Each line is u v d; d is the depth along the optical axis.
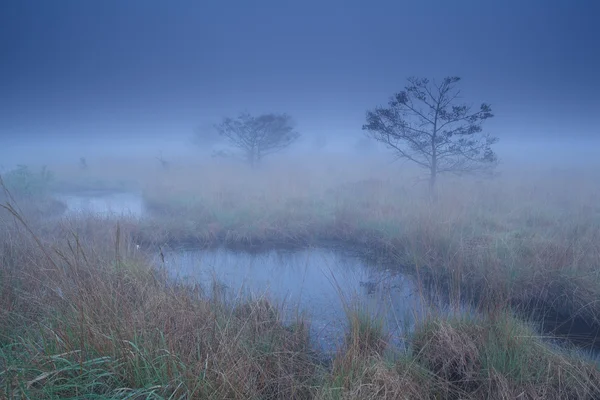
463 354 4.16
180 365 3.24
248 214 11.87
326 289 6.88
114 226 9.76
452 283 6.97
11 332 3.81
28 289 4.89
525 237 8.56
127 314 3.74
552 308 6.16
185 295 4.70
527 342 4.37
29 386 2.70
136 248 7.71
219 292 5.52
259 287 6.47
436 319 4.81
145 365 3.06
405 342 4.77
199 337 3.82
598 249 7.52
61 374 3.02
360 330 4.75
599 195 14.41
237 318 4.89
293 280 7.38
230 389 3.18
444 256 8.07
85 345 3.25
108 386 2.95
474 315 5.07
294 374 3.86
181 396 2.86
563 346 4.92
